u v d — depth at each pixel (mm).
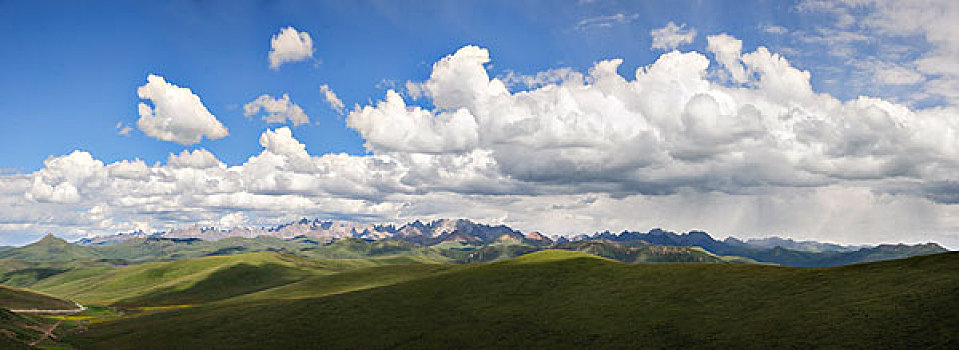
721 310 72250
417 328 82062
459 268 186125
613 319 75500
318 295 149750
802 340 55906
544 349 66438
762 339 58594
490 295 99938
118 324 104938
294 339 81188
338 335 81562
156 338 86938
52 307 133000
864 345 51500
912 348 48688
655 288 89625
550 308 86500
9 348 65750
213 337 85375
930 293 60031
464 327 80375
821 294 70000
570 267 115938
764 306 70375
